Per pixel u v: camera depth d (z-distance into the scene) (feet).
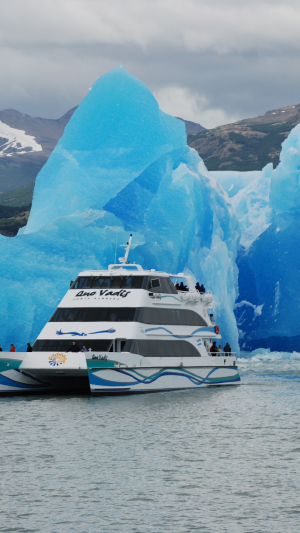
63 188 219.82
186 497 60.18
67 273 191.62
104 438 83.87
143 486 63.46
